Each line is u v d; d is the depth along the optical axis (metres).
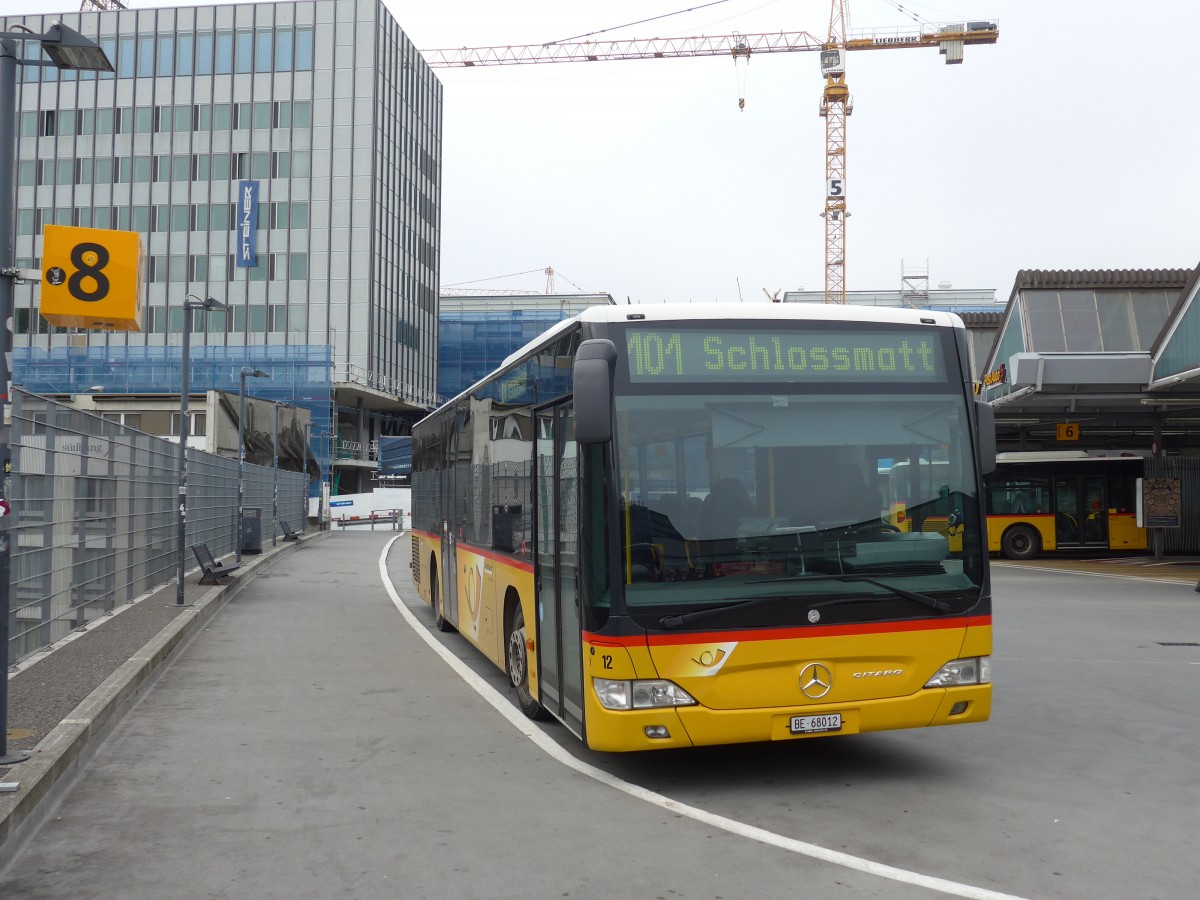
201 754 7.77
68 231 9.59
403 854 5.55
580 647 6.91
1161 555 32.62
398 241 75.19
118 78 69.81
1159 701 9.96
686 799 6.61
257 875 5.25
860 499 6.87
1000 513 33.81
